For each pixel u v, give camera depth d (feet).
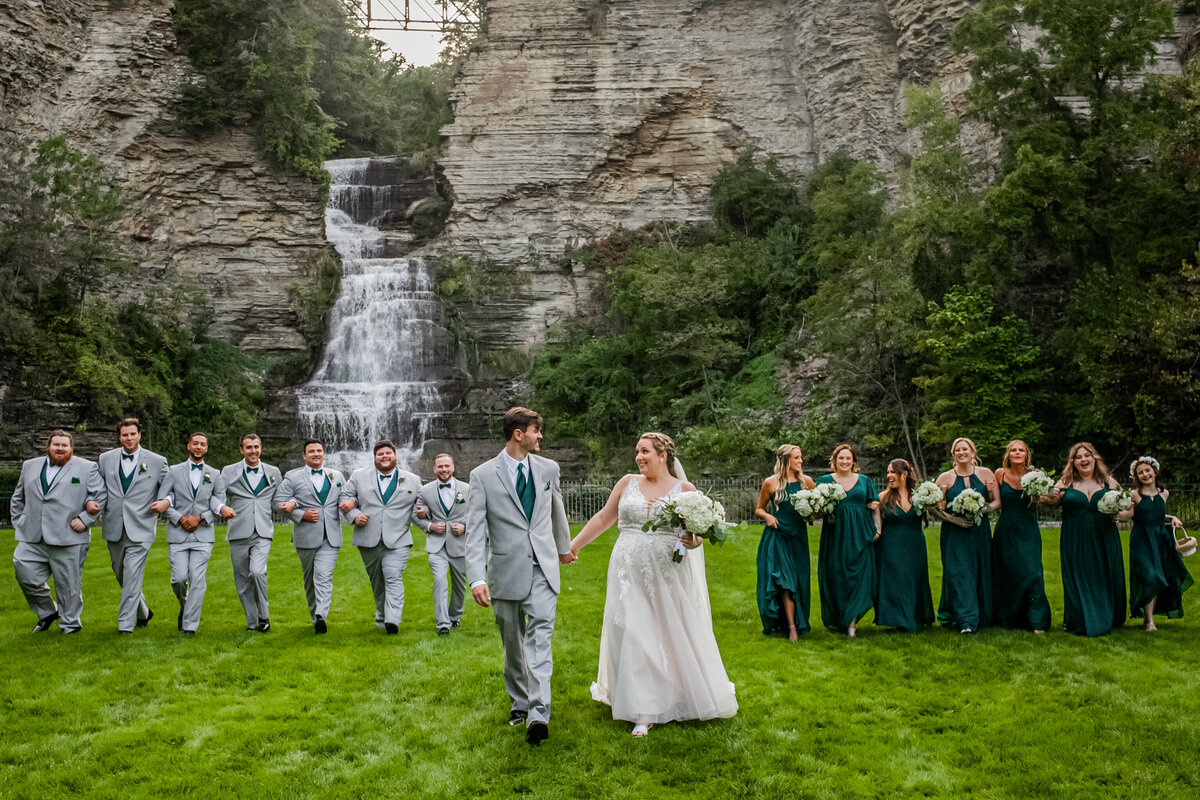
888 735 22.81
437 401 123.03
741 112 146.30
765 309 124.47
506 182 146.00
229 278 133.08
